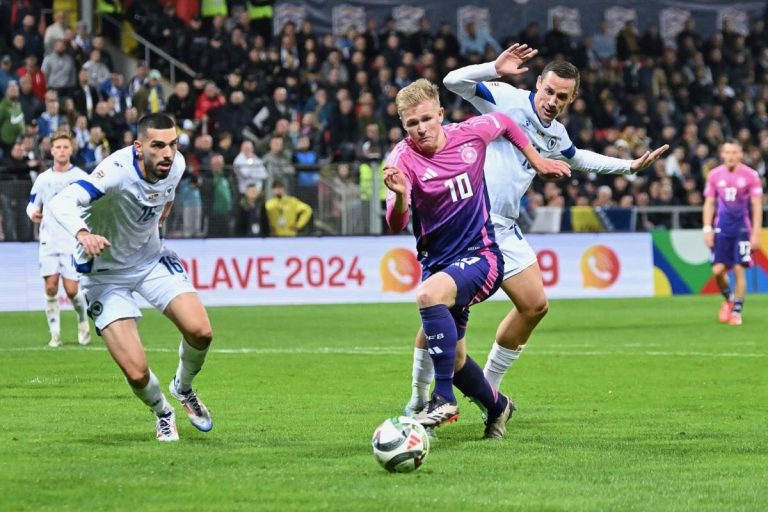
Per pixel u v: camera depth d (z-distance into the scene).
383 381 32.31
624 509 16.52
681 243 67.12
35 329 48.75
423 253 22.05
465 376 22.12
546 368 35.19
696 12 90.25
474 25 82.00
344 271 62.66
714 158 76.25
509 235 23.78
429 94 21.14
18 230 58.44
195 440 22.44
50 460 20.23
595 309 58.03
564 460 20.33
